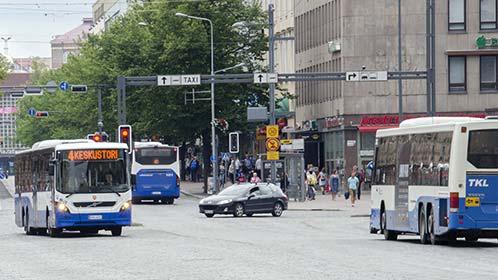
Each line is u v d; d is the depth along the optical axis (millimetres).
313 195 115375
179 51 133375
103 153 62250
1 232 72875
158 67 135500
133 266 36312
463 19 122625
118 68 142250
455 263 36875
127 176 62281
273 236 59500
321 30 135125
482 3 122500
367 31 123375
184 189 149000
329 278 30203
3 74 136000
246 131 137000
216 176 125812
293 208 98625
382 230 57125
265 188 89688
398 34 115250
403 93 124312
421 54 122250
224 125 128375
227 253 41812
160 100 134625
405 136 53688
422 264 36125
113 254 43188
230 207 88188
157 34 136375
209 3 135125
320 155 136250
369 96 124188
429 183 50250
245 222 79500
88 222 61531
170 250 44500
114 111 159375
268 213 93938
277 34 163000
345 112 124500
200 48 133750
